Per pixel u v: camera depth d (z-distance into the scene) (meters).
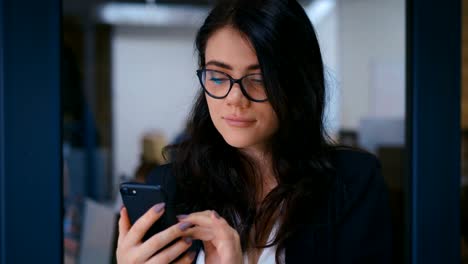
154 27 5.57
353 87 4.63
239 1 0.69
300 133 0.77
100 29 4.49
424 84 1.02
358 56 4.54
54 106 0.94
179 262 0.66
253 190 0.83
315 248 0.77
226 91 0.69
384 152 2.50
